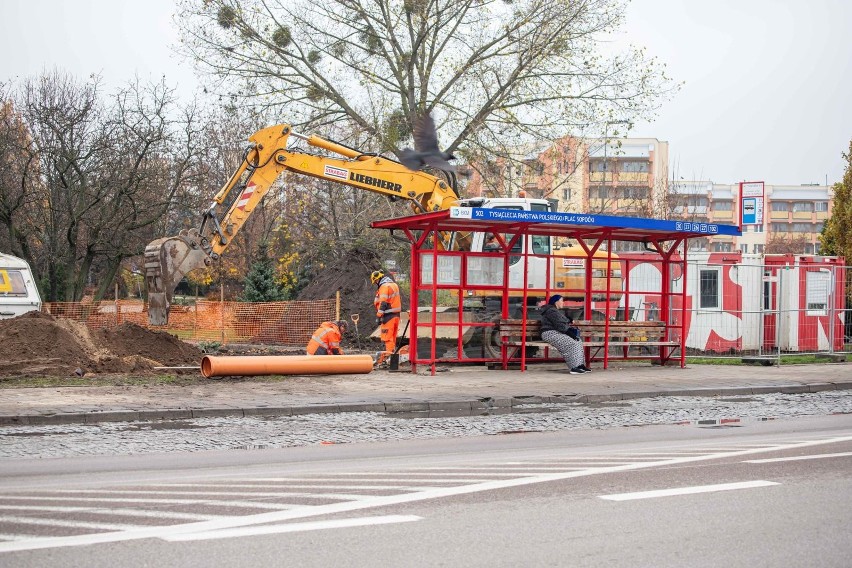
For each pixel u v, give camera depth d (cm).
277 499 712
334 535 596
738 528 629
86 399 1367
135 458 961
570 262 2183
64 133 3484
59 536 586
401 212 3488
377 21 3247
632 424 1277
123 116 3588
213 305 2903
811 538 604
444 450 1024
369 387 1596
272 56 3256
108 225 3534
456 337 2017
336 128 3559
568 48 3188
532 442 1095
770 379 1816
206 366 1658
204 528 611
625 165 9669
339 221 3688
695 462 909
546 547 572
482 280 1939
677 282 2391
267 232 4488
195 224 3947
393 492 745
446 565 529
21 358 1745
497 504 700
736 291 2422
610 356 2156
